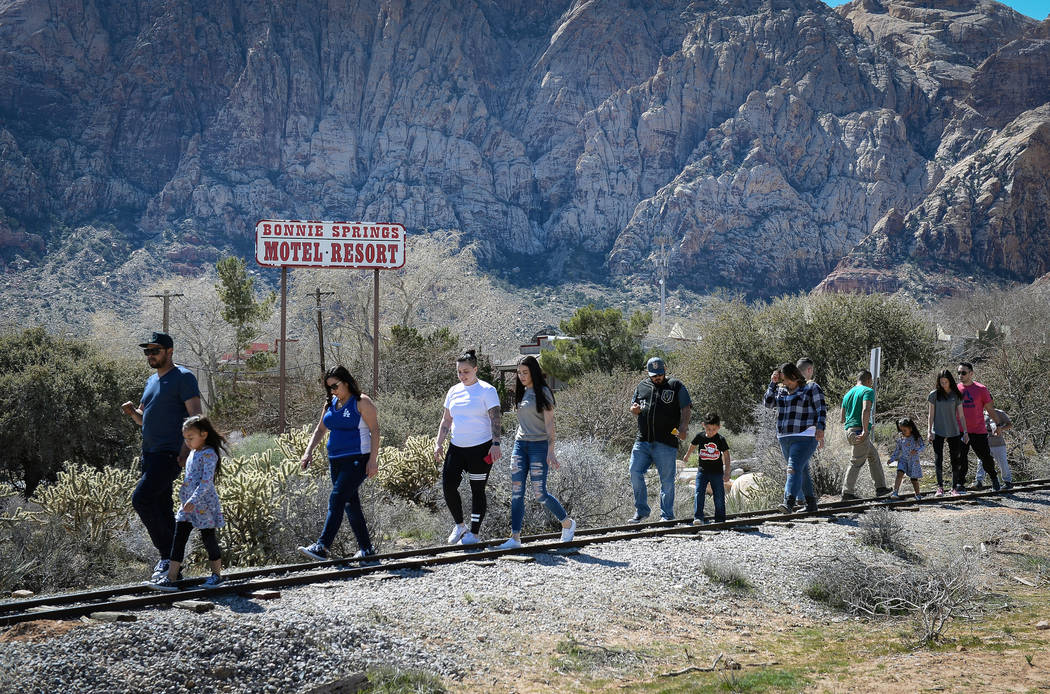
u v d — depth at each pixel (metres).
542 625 5.98
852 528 10.25
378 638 5.25
